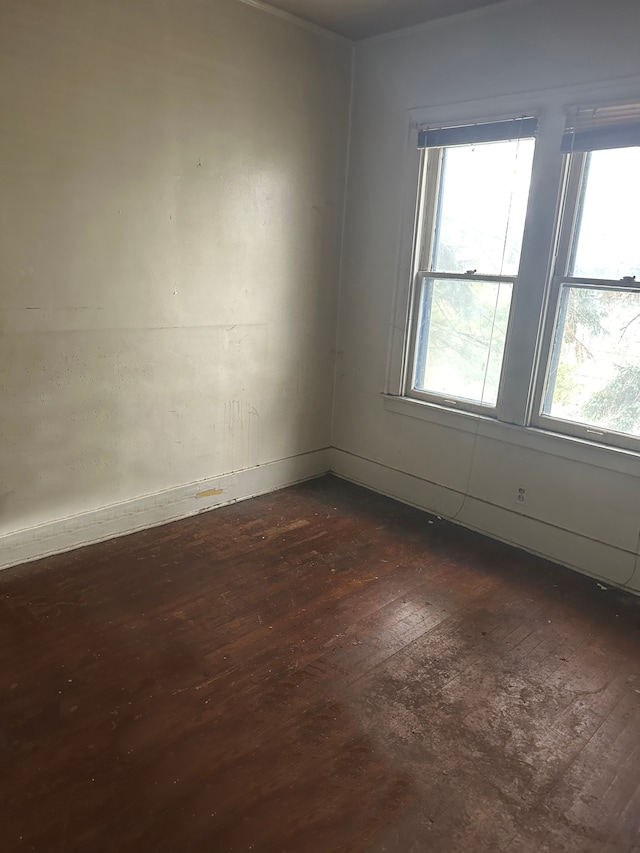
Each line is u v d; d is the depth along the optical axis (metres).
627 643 2.43
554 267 2.88
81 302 2.72
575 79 2.65
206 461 3.41
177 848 1.51
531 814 1.66
